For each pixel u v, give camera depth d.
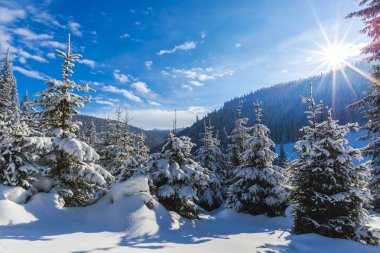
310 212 15.11
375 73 14.20
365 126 15.16
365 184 15.13
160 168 18.72
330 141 15.02
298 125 140.38
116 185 15.80
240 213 25.17
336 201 14.27
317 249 12.15
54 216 13.47
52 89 15.91
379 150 14.59
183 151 20.22
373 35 13.70
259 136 26.50
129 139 32.12
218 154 38.75
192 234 14.51
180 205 19.00
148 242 11.62
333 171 14.44
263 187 25.30
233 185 26.48
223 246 12.43
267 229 19.86
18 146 14.26
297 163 16.23
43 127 16.61
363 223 14.59
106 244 10.50
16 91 38.47
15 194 13.52
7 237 10.05
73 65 16.30
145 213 14.25
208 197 32.91
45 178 15.46
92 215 14.27
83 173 15.38
